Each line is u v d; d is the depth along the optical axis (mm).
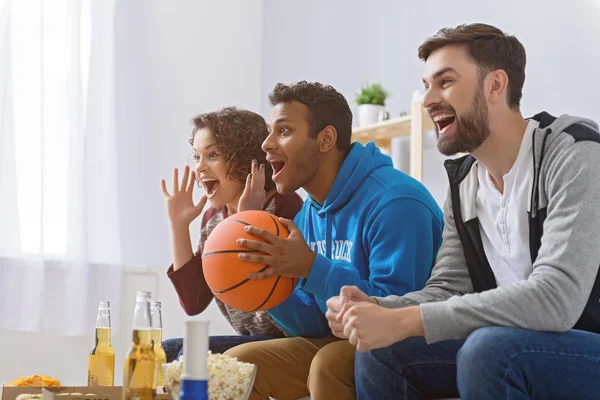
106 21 3492
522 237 1348
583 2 2508
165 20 3725
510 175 1359
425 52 1428
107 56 3486
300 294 1830
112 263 3355
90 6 3447
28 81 3275
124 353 3371
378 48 3406
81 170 3301
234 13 3961
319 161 1804
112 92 3467
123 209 3504
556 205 1228
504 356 1101
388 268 1629
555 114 2598
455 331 1165
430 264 1674
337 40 3666
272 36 4004
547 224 1229
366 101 3172
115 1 3537
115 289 3344
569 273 1152
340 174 1780
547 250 1195
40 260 3176
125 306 3420
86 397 1220
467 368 1128
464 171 1484
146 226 3537
